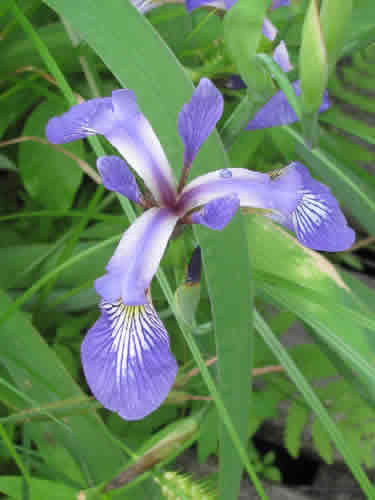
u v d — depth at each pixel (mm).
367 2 302
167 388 225
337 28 219
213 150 253
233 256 248
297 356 366
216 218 224
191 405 331
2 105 346
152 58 246
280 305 303
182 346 336
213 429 315
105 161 224
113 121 230
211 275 246
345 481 396
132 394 222
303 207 251
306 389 255
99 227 348
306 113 229
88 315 331
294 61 298
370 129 405
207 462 373
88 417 274
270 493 371
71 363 318
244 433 255
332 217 253
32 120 334
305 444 396
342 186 334
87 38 244
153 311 239
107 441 275
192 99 227
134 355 228
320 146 354
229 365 248
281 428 401
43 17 363
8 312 260
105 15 244
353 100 456
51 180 328
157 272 245
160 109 249
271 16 329
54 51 330
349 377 303
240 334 249
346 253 454
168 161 250
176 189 246
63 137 233
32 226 362
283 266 291
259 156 408
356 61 464
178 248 242
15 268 329
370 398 299
